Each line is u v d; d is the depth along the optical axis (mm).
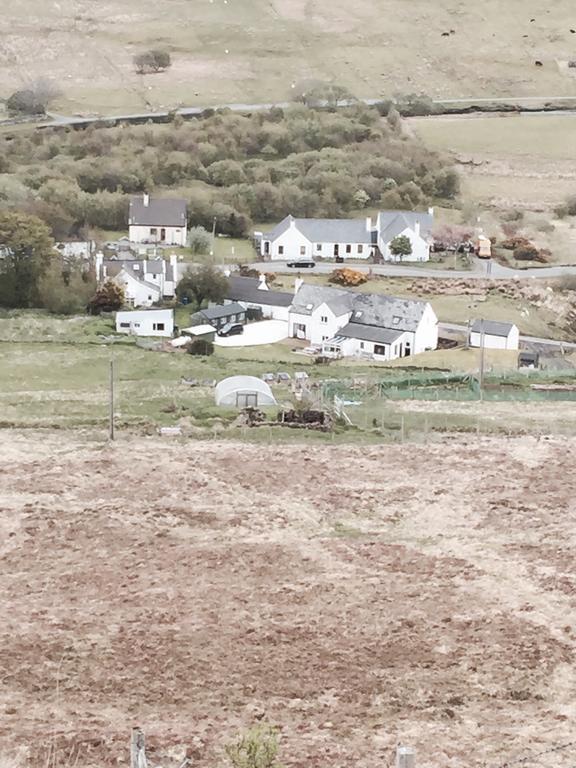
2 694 46000
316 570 59406
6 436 79000
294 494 69938
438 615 54094
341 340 118188
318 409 85875
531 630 52500
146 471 72938
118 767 40531
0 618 52906
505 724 44531
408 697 46500
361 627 52781
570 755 41969
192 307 129125
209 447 77688
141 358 106312
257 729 38375
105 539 62812
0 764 40500
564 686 47781
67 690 46531
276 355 115375
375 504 68750
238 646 50625
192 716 44562
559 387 95000
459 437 80688
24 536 62781
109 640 50906
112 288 125562
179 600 55281
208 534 63969
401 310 119688
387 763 41062
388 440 79812
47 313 124812
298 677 48000
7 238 126125
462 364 110125
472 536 64250
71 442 78125
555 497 69812
